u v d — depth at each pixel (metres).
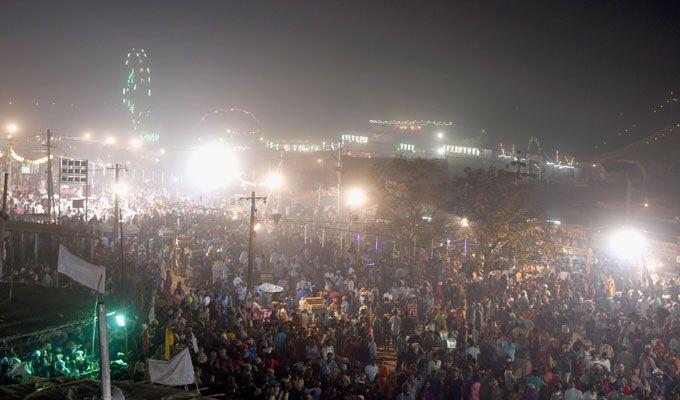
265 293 29.28
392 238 38.31
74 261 17.55
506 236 33.72
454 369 18.42
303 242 41.12
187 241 40.06
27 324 18.00
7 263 28.97
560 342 21.27
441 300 27.36
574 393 17.52
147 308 23.50
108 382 10.16
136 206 54.00
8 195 46.50
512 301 26.89
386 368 21.25
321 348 20.05
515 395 17.55
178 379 14.55
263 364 18.09
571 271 34.41
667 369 19.88
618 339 23.22
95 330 19.34
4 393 11.77
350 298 27.08
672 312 27.20
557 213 46.66
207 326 20.73
